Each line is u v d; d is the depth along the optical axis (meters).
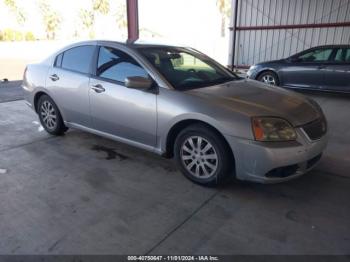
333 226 2.41
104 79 3.46
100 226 2.38
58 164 3.47
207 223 2.44
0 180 3.10
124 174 3.24
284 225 2.42
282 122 2.62
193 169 3.02
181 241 2.23
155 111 3.04
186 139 2.97
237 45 12.38
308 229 2.37
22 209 2.61
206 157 2.87
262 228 2.38
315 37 10.85
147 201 2.74
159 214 2.55
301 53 7.69
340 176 3.25
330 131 4.81
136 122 3.23
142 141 3.31
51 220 2.46
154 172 3.29
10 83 9.10
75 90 3.75
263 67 8.15
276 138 2.56
